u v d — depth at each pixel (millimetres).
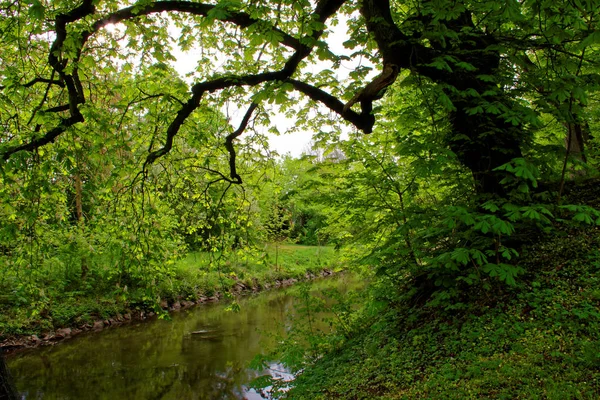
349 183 7480
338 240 9055
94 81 7074
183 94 6355
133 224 7332
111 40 6746
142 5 5246
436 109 5746
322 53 3869
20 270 9719
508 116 4227
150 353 11578
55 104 7352
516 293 5438
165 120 6934
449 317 5973
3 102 6145
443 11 3922
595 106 8555
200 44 7625
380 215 7828
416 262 6566
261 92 4316
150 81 6707
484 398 3756
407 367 5273
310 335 8219
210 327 14383
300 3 3750
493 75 5043
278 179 9086
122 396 8727
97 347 12156
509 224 3654
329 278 25609
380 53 5594
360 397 5039
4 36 5852
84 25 5539
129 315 15539
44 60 6855
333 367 6863
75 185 10031
